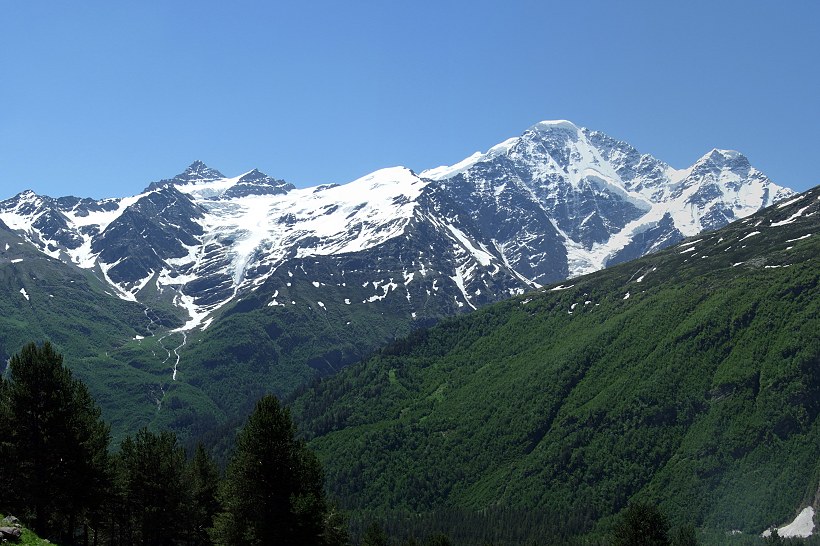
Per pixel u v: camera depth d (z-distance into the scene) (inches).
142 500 4950.8
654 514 5467.5
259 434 4168.3
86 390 4424.2
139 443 5059.1
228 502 4210.1
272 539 4033.0
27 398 4037.9
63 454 4052.7
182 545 5447.8
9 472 3983.8
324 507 4377.5
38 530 4033.0
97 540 5265.8
